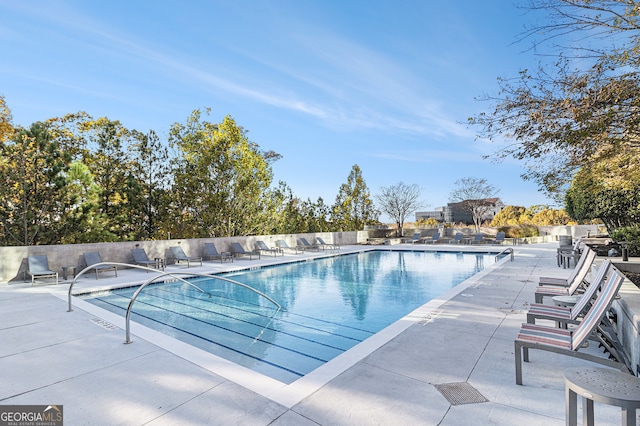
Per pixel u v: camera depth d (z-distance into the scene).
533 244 21.31
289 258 15.27
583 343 3.05
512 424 2.58
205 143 18.78
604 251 9.25
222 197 18.31
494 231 24.69
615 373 2.34
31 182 12.43
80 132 19.39
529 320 4.21
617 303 4.13
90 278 10.12
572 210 13.03
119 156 18.50
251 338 5.65
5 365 3.80
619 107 3.51
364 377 3.37
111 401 3.01
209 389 3.20
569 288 5.52
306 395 3.04
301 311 7.33
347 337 5.75
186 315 6.98
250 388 3.21
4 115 16.61
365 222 27.23
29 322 5.46
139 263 11.62
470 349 4.07
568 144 3.90
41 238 12.73
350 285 10.20
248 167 19.20
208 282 10.46
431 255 17.83
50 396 3.11
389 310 7.43
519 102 4.02
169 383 3.34
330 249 19.61
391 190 28.94
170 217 18.52
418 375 3.40
